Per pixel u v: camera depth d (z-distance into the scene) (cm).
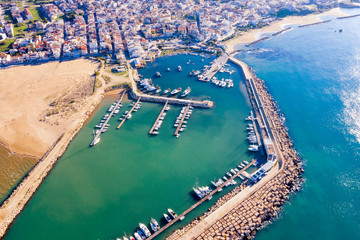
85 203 12750
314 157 14675
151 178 13900
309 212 11769
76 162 15162
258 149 15275
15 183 13812
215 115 18412
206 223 11169
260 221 11138
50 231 11575
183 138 16538
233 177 13475
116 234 11294
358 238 10850
